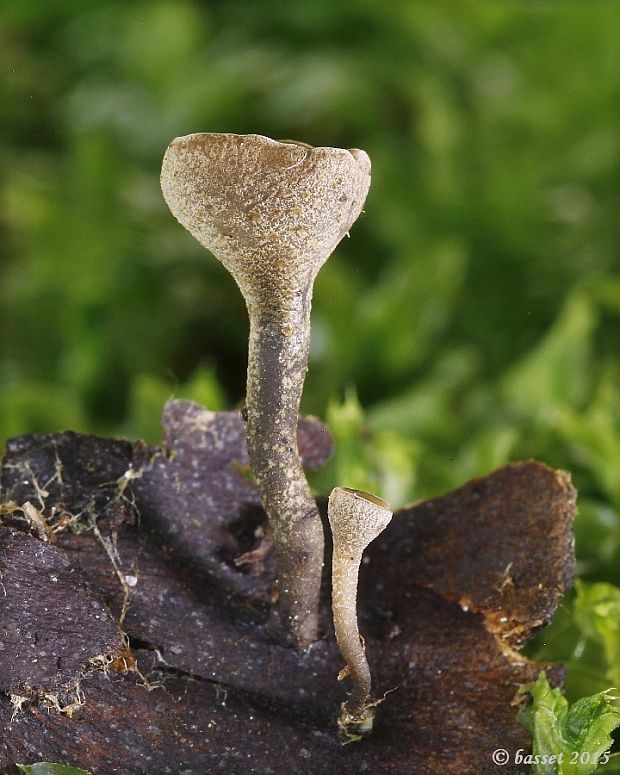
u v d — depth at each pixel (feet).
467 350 0.81
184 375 0.87
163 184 0.36
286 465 0.37
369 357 0.74
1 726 0.37
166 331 0.87
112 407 0.85
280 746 0.37
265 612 0.39
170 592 0.38
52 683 0.37
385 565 0.40
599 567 0.46
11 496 0.39
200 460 0.40
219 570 0.39
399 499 0.48
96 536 0.38
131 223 0.92
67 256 0.89
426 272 0.76
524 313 0.87
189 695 0.38
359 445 0.47
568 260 0.90
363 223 0.92
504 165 0.93
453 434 0.65
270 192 0.35
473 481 0.40
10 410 0.68
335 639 0.39
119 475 0.39
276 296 0.36
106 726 0.37
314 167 0.35
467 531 0.40
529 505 0.40
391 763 0.38
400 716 0.38
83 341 0.85
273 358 0.36
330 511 0.36
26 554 0.37
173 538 0.39
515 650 0.39
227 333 0.88
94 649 0.37
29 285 0.90
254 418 0.37
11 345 0.90
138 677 0.37
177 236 0.90
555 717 0.38
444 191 0.91
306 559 0.37
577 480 0.52
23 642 0.37
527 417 0.65
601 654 0.42
